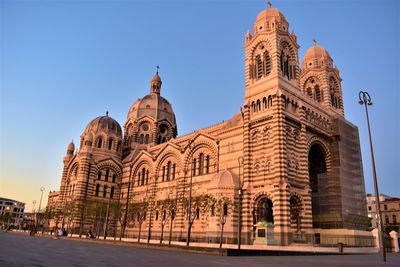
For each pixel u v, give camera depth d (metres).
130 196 99.75
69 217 98.06
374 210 151.12
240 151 71.12
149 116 116.31
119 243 61.69
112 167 106.81
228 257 35.69
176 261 27.56
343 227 70.50
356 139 84.75
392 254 57.41
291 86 71.12
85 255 30.14
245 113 70.62
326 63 91.12
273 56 70.81
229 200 64.25
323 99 87.75
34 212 151.50
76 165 107.50
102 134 109.88
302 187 64.50
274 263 28.59
